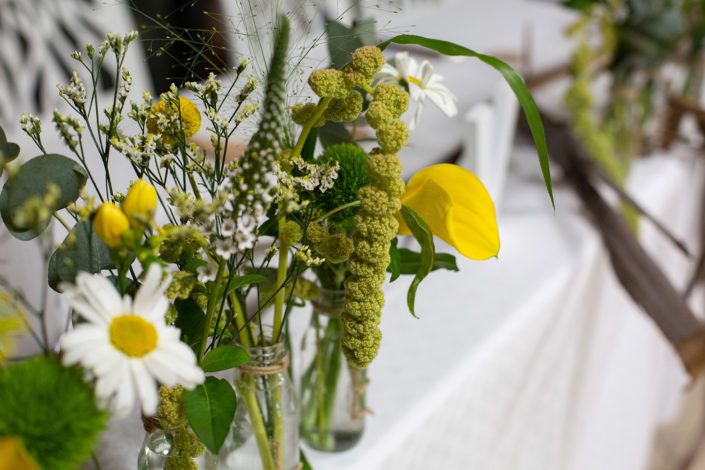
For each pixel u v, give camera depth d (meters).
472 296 1.08
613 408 1.62
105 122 0.84
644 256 1.28
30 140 0.83
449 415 0.86
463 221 0.57
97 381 0.46
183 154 0.54
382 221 0.53
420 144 1.09
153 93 1.12
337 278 0.68
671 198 1.80
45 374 0.46
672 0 1.73
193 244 0.54
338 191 0.59
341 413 0.74
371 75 0.53
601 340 1.48
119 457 0.69
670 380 2.03
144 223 0.48
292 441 0.66
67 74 1.24
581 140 1.50
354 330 0.55
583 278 1.27
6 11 1.19
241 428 0.63
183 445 0.55
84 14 1.25
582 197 1.43
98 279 0.46
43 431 0.45
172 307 0.54
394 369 0.88
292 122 0.60
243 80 0.56
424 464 0.83
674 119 1.86
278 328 0.62
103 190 0.74
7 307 0.50
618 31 1.64
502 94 1.16
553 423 1.26
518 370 1.05
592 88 1.81
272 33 0.51
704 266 1.68
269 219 0.58
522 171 1.59
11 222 0.52
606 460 1.62
